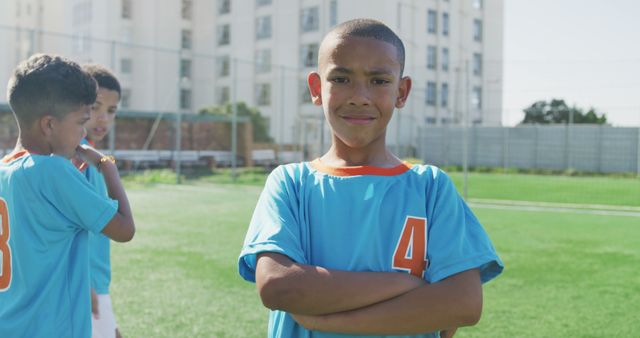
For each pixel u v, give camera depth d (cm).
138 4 3859
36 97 176
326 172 142
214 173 2148
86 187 182
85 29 3934
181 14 3872
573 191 1599
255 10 3584
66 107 179
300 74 3391
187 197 1273
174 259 609
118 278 523
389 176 141
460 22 3528
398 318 126
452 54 3459
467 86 1255
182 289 484
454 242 135
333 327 128
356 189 138
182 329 379
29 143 183
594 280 532
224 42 3756
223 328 382
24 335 175
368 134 138
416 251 135
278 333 143
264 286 129
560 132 2441
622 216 1032
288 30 3438
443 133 2792
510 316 418
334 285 125
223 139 2764
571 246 718
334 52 135
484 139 2666
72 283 183
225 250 661
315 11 3331
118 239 193
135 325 387
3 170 181
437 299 127
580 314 423
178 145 1638
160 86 3800
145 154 2256
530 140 2528
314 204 139
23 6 4312
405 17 3189
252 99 3591
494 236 796
